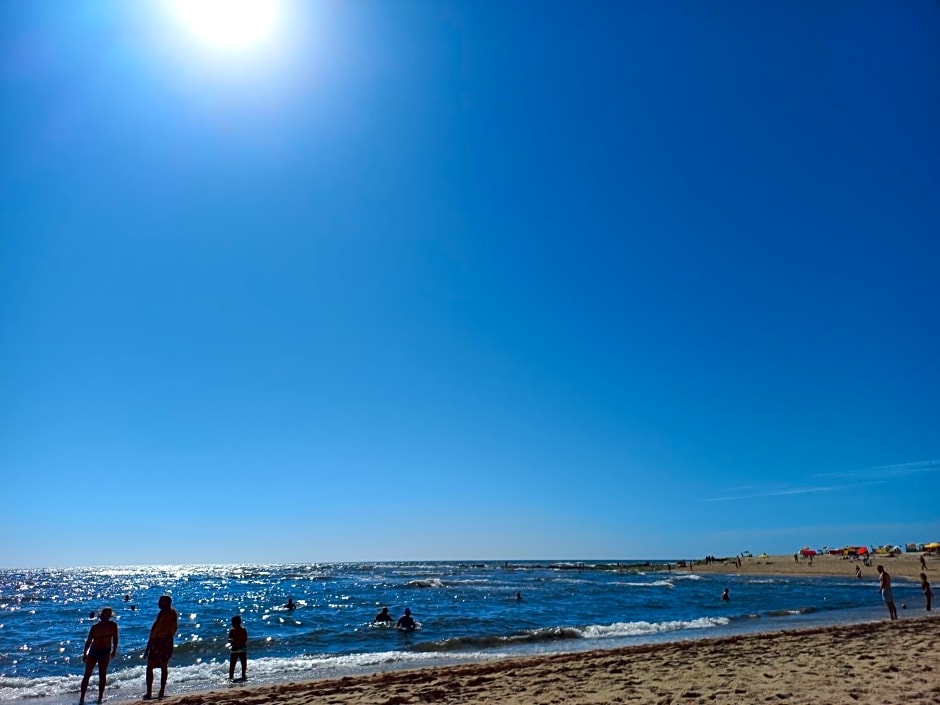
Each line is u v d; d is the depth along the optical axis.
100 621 11.59
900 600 32.84
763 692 8.23
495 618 27.44
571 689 9.58
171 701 10.47
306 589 58.78
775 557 95.38
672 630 21.75
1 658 19.34
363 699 9.73
